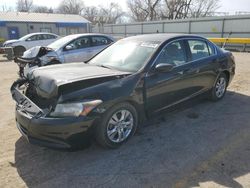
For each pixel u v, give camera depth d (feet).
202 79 16.20
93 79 11.03
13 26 107.14
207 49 17.03
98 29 124.77
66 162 10.89
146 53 13.50
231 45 65.31
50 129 10.09
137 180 9.67
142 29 99.71
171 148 11.91
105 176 9.93
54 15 127.85
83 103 10.29
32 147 12.12
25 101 11.40
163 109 13.80
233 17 69.26
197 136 13.08
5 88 24.66
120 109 11.55
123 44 15.31
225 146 12.03
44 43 57.41
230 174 9.91
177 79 14.10
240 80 25.26
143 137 13.00
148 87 12.56
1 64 44.27
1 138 13.12
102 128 10.98
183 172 10.09
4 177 9.91
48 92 10.80
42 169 10.43
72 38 30.17
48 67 13.46
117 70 12.92
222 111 16.53
